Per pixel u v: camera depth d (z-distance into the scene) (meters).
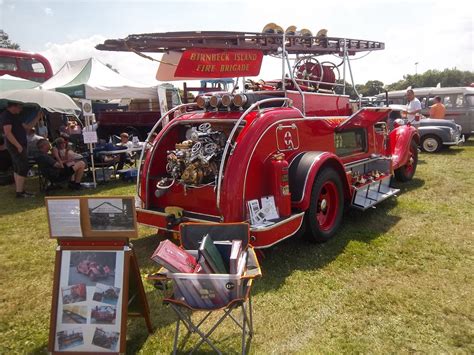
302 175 3.74
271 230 3.34
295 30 4.28
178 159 3.67
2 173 8.60
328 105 4.76
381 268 3.65
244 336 2.30
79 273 2.45
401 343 2.58
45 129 11.68
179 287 2.29
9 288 3.53
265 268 3.69
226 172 3.41
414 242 4.21
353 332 2.71
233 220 3.37
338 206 4.38
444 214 5.17
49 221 2.43
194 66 3.53
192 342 2.65
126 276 2.42
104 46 3.52
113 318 2.39
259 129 3.54
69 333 2.40
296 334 2.71
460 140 11.12
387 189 5.51
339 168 4.34
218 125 3.88
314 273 3.57
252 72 3.82
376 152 5.68
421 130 10.90
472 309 2.94
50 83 11.54
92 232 2.41
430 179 7.28
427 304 3.02
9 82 9.78
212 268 2.33
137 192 4.09
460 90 13.91
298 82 4.69
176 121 4.10
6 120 6.62
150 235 4.67
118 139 11.47
